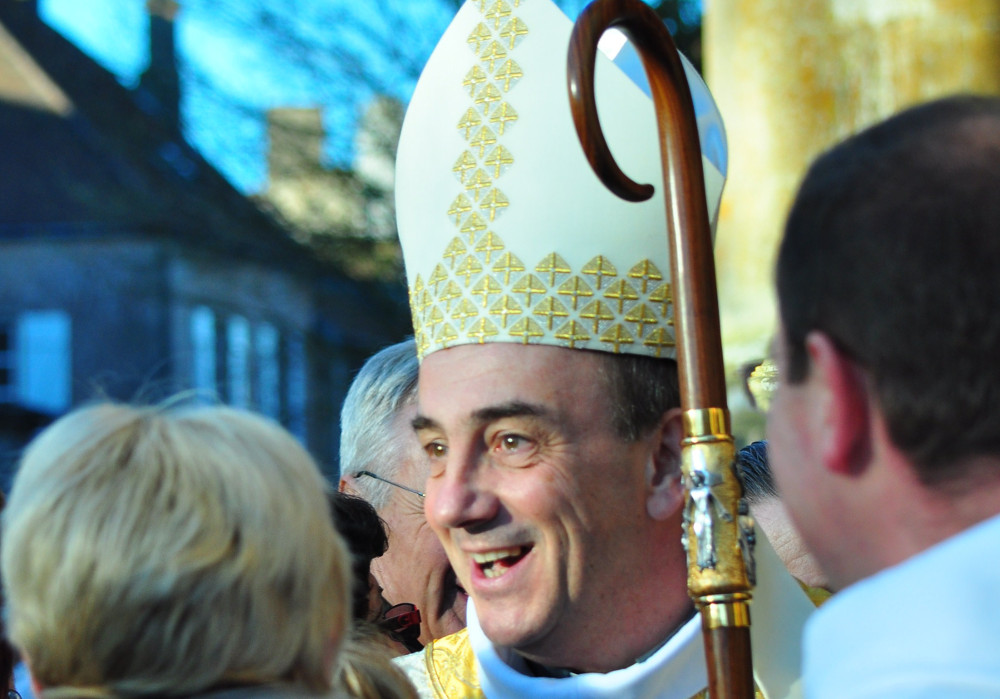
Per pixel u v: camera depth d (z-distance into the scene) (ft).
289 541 5.39
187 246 41.32
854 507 4.21
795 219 4.28
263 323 41.09
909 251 3.91
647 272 6.96
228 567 5.16
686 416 5.72
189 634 5.08
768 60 18.81
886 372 3.97
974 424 3.88
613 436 6.81
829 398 4.17
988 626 3.52
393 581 10.42
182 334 55.06
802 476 4.36
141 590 5.04
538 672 7.45
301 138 37.65
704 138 7.34
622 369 6.87
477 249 6.97
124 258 45.21
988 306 3.83
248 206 39.65
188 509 5.19
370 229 38.34
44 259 65.10
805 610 7.41
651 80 6.00
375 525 8.73
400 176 7.61
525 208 6.89
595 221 6.89
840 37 18.54
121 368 60.59
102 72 42.60
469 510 6.71
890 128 4.15
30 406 61.26
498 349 6.77
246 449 5.50
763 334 17.70
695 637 6.93
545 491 6.64
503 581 6.81
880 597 3.76
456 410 6.81
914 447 3.98
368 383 10.77
